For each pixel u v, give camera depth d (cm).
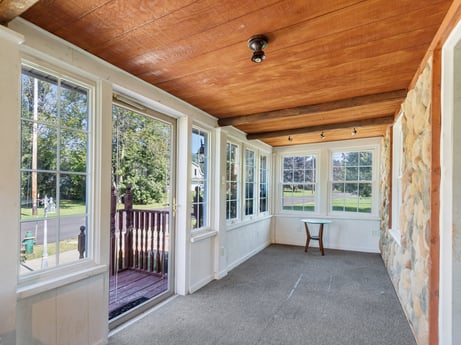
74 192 190
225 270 379
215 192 367
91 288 195
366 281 351
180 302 286
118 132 248
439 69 170
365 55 192
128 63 206
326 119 375
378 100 270
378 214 509
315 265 425
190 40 173
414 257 222
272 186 603
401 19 150
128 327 234
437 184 171
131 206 267
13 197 144
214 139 368
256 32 163
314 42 174
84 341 190
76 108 192
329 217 546
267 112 335
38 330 163
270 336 222
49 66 172
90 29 161
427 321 182
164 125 298
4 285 140
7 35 140
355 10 142
